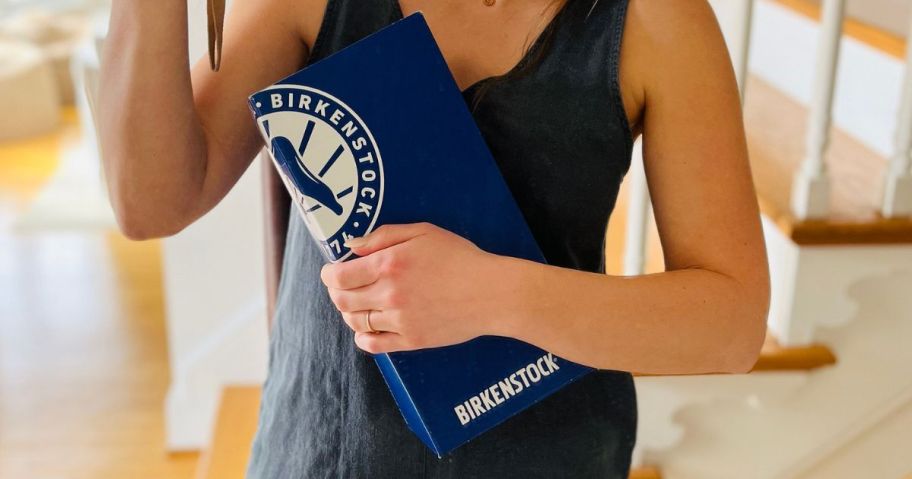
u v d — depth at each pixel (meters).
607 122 0.85
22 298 3.28
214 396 2.19
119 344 2.97
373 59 0.79
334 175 0.80
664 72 0.85
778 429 1.80
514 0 0.86
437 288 0.79
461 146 0.81
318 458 0.94
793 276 1.69
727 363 0.87
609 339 0.82
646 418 1.78
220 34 0.81
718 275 0.86
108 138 0.84
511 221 0.83
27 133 4.93
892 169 1.66
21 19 5.47
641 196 1.73
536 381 0.86
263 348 2.13
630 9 0.85
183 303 2.11
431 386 0.84
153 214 0.86
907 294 1.75
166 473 2.26
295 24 0.90
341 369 0.92
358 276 0.79
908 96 1.62
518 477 0.92
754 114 2.17
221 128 0.89
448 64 0.87
